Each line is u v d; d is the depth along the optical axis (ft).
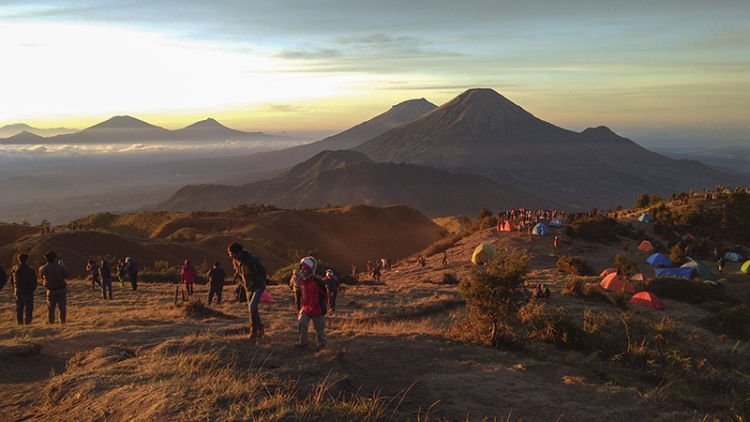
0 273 38.93
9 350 27.30
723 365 45.44
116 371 22.62
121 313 49.32
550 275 117.50
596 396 26.48
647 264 138.62
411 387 24.68
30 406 20.65
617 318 54.70
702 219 196.75
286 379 21.61
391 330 41.01
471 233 211.41
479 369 29.43
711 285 98.94
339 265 296.30
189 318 44.55
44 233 208.54
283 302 63.98
